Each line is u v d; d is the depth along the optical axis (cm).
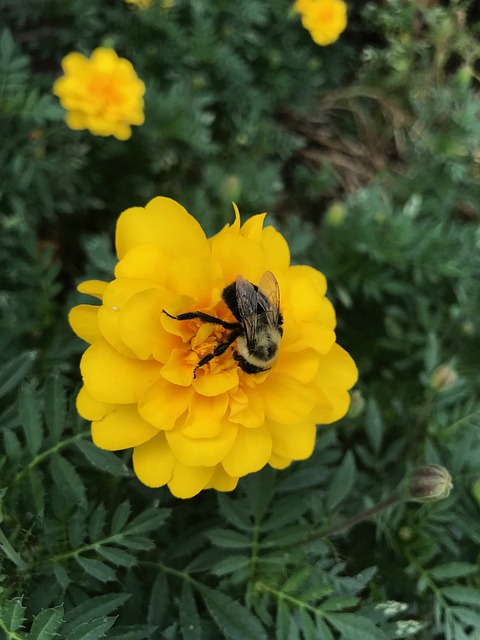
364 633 10
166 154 20
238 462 9
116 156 20
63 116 16
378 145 26
